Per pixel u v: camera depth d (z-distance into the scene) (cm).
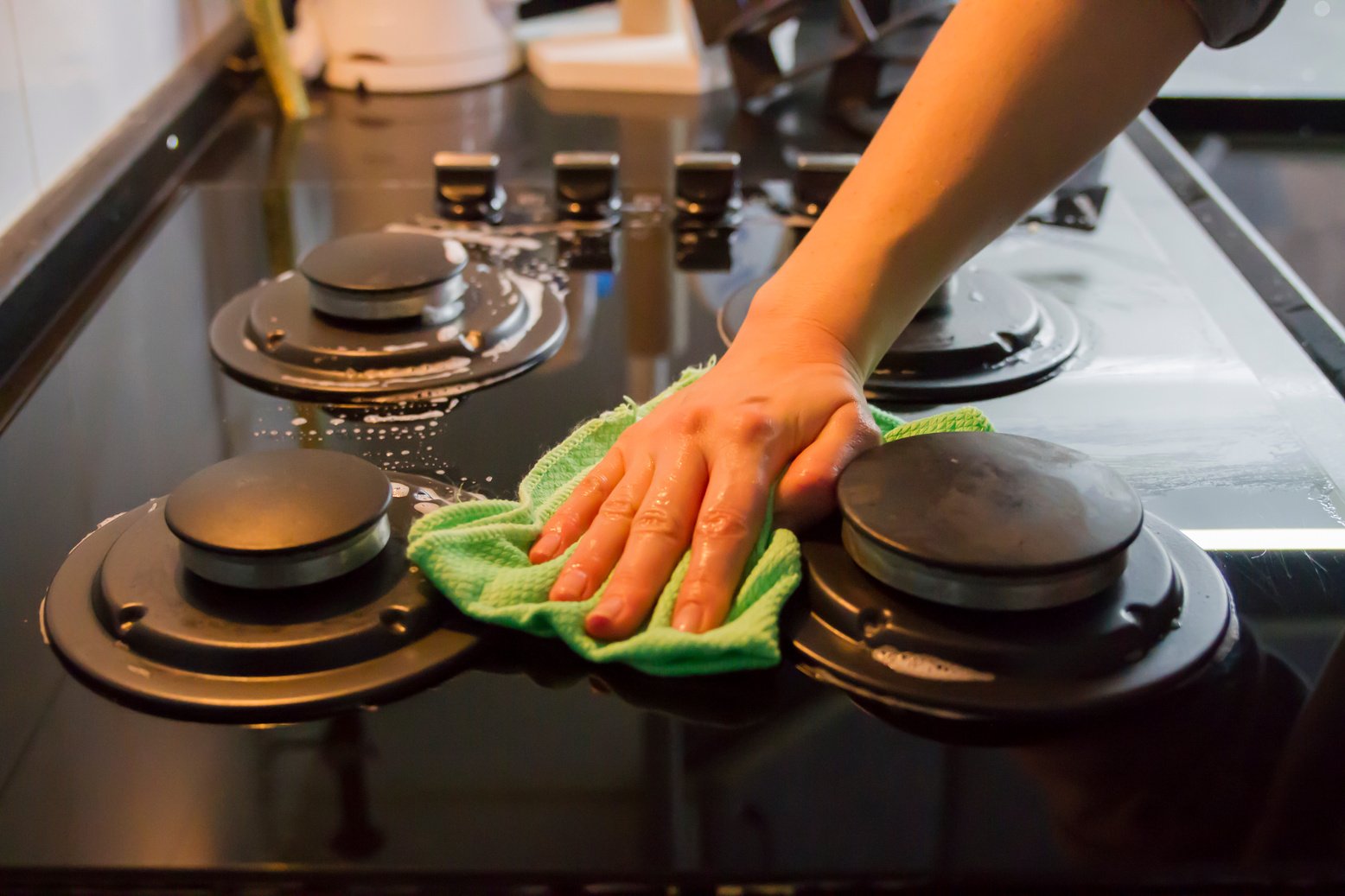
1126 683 43
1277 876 36
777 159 104
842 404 55
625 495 52
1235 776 40
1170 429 63
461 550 49
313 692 44
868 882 36
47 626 48
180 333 74
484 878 36
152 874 37
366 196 95
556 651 47
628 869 37
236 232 89
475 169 91
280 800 39
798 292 58
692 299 79
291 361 69
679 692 45
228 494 49
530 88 122
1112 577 46
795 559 49
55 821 39
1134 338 73
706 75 120
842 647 46
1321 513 56
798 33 116
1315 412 65
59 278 77
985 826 38
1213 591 49
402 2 118
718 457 52
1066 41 55
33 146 79
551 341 72
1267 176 127
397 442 62
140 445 62
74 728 43
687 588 47
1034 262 84
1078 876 36
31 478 59
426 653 46
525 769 41
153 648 46
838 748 42
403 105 117
